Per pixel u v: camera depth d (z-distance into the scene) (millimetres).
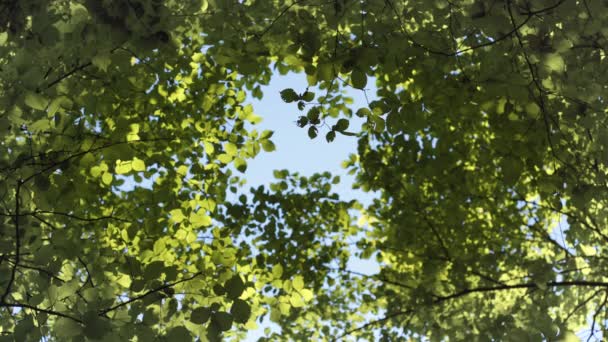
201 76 4727
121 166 3969
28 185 3197
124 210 4762
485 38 3633
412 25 3953
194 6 3504
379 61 3232
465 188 5902
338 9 3051
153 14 2689
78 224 4316
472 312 6559
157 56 4051
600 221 5602
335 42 3117
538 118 3510
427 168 5266
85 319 2732
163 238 4465
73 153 3262
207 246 4891
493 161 5699
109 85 3750
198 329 3238
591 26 2945
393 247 6465
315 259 6383
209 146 4820
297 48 3082
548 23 2936
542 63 2896
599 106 3377
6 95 2705
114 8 2629
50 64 3053
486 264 5910
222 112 4879
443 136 5836
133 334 2951
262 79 4766
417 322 6395
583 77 3131
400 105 3213
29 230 3393
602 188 3621
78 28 2777
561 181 3689
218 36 3773
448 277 6078
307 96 3098
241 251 5504
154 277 3072
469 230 6266
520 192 5781
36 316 3006
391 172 6109
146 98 4402
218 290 2877
